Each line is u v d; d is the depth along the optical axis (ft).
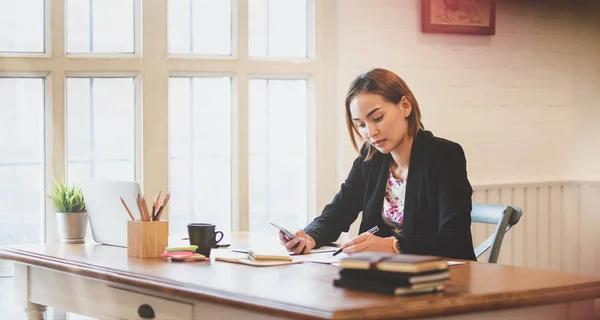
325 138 14.92
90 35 13.19
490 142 16.57
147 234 9.57
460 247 9.26
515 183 16.71
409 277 7.06
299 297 7.06
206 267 8.86
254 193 14.65
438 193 9.62
